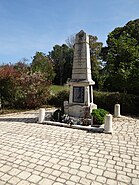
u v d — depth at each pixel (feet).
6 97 53.93
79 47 36.04
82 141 24.59
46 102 58.95
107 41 74.59
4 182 15.11
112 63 51.57
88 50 36.47
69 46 152.66
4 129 29.78
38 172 16.69
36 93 53.67
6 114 44.47
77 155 20.27
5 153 20.63
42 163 18.39
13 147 22.33
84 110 34.30
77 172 16.74
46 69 108.78
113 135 27.35
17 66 61.46
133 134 27.99
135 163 18.61
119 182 15.29
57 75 145.48
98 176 16.12
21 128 30.40
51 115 37.27
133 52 49.24
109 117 28.25
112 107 50.44
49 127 31.07
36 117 39.70
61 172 16.71
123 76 46.73
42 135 26.81
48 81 57.36
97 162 18.71
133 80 46.47
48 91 57.31
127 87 48.78
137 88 51.55
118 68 49.65
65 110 36.45
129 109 48.39
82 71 35.91
